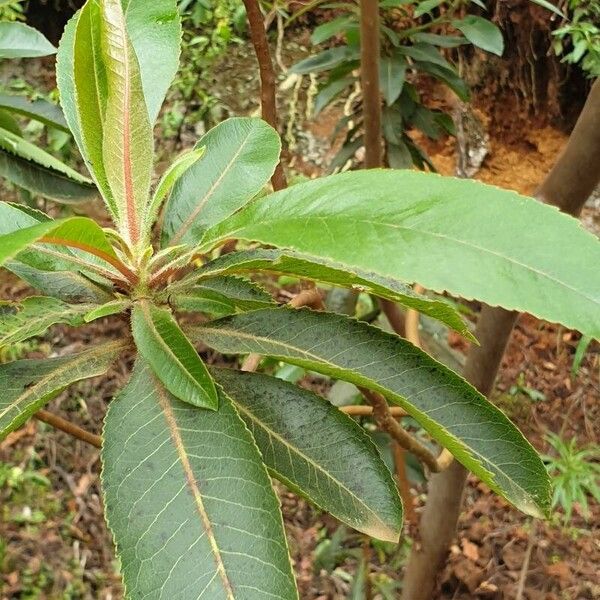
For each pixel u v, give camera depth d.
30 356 1.58
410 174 0.27
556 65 1.71
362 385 0.34
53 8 1.89
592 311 0.24
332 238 0.26
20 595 1.34
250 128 0.43
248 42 2.01
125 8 0.41
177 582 0.28
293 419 0.37
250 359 0.48
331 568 1.23
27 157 0.70
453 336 1.62
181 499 0.30
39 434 1.55
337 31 1.11
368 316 1.07
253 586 0.28
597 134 0.52
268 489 0.30
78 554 1.41
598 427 1.66
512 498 0.37
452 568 1.40
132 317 0.34
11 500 1.46
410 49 1.16
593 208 1.83
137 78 0.32
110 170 0.34
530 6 1.64
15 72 1.87
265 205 0.29
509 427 0.37
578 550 1.44
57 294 0.39
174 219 0.41
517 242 0.25
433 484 0.85
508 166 1.88
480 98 1.84
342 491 0.36
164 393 0.33
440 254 0.25
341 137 1.88
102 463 0.31
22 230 0.25
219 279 0.42
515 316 0.66
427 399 0.37
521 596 1.34
